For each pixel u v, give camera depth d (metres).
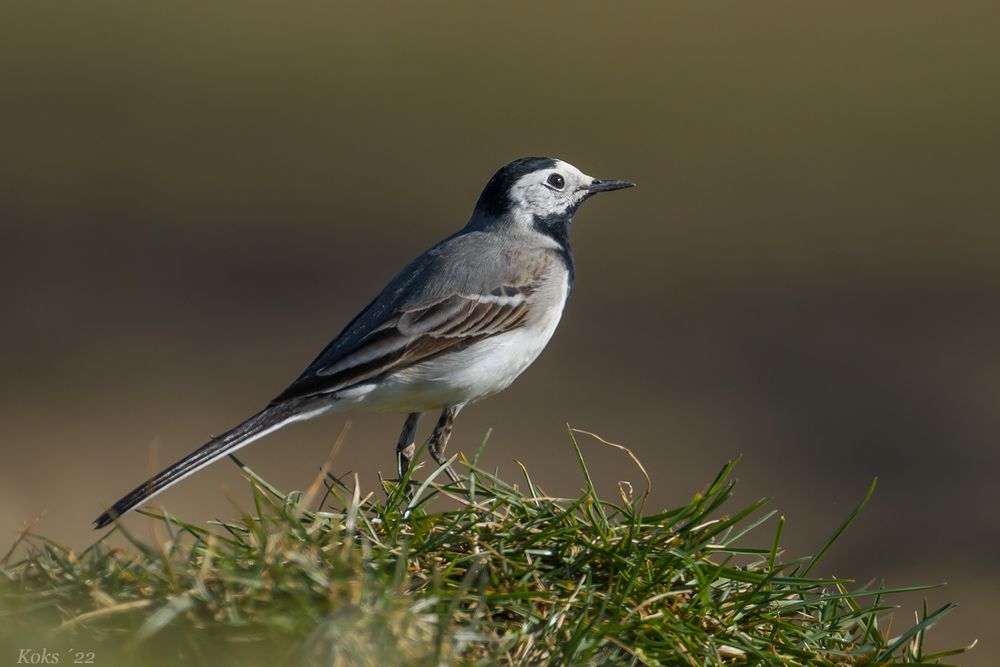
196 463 8.47
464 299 9.67
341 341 9.45
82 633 5.56
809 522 14.14
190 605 5.49
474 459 7.17
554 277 10.12
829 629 6.37
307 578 5.61
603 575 6.32
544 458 15.30
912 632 6.22
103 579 5.73
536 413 16.81
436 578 5.78
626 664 5.87
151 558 5.77
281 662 5.30
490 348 9.72
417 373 9.47
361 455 15.30
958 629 11.75
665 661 5.93
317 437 15.80
